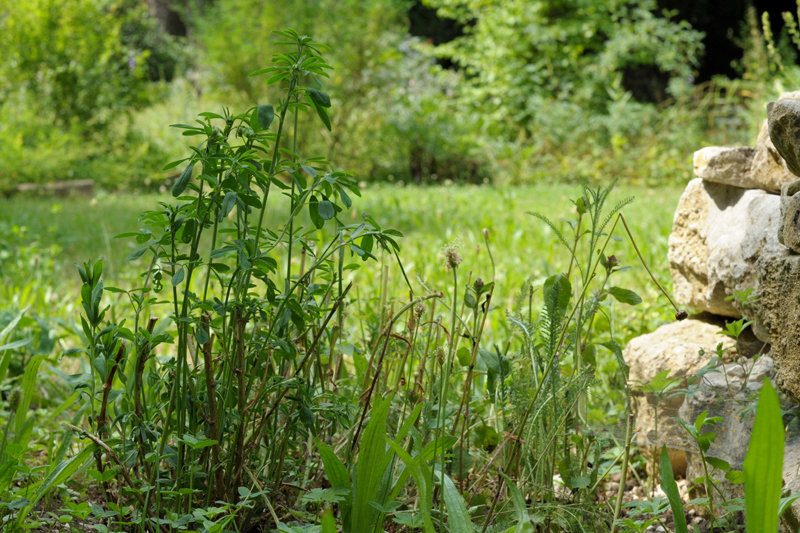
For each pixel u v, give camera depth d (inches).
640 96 633.6
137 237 62.2
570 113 487.8
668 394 75.9
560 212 281.1
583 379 68.3
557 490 80.3
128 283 178.9
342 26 482.0
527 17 550.0
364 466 55.9
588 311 69.6
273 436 68.0
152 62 731.4
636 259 188.5
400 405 78.6
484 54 571.2
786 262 62.7
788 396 64.2
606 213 272.4
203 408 64.6
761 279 67.4
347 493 57.5
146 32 729.6
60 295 173.0
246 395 65.6
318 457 72.8
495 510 67.7
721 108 538.3
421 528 67.6
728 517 68.8
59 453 76.0
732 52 731.4
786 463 64.7
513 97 537.3
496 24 561.3
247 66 474.6
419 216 274.1
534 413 68.1
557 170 452.8
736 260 84.6
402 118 481.7
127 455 64.3
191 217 62.9
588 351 75.9
